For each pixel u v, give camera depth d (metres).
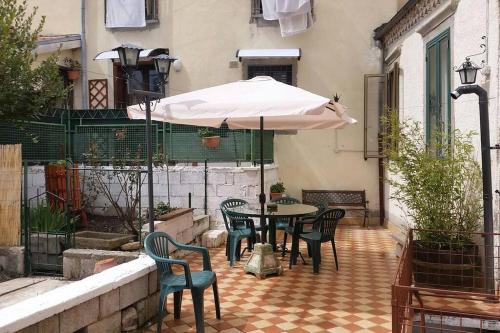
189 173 9.16
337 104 5.56
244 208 7.26
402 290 3.19
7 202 6.77
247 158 9.53
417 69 8.31
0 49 7.16
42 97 7.76
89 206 9.24
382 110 11.12
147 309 4.60
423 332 3.72
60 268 6.68
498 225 5.20
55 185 8.33
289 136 11.55
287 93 5.37
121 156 9.89
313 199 11.37
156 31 11.97
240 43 11.66
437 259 5.47
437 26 7.24
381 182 11.17
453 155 6.05
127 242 6.93
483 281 5.27
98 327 3.92
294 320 4.74
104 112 11.26
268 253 6.49
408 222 8.08
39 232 6.92
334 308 5.11
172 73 11.89
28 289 5.99
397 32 9.77
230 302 5.32
